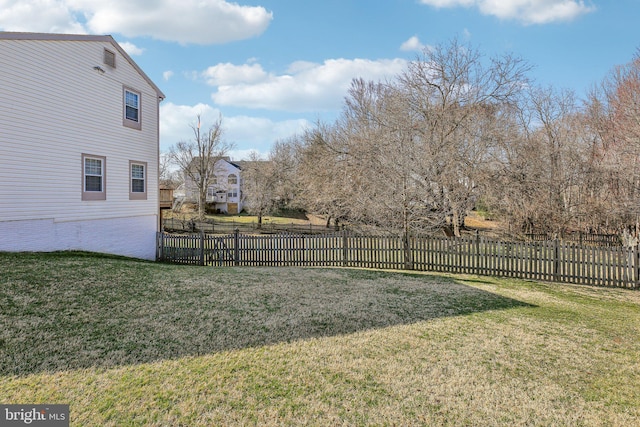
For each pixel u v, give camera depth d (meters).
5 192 9.14
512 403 3.20
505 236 18.95
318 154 25.53
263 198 37.91
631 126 16.48
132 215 13.22
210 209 46.50
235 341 4.47
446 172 16.44
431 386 3.47
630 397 3.33
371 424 2.88
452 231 18.58
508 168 17.86
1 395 3.14
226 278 8.13
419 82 18.67
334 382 3.52
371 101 24.86
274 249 11.98
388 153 16.77
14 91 9.30
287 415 2.97
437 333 4.89
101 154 11.89
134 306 5.64
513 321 5.51
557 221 18.58
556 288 8.26
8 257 8.20
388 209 15.72
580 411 3.09
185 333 4.67
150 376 3.54
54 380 3.41
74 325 4.73
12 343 4.10
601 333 5.05
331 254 11.66
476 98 18.05
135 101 13.41
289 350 4.24
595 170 18.52
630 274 8.27
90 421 2.83
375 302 6.42
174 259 13.03
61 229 10.59
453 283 8.41
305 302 6.29
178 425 2.82
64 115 10.63
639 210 15.76
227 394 3.26
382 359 4.04
